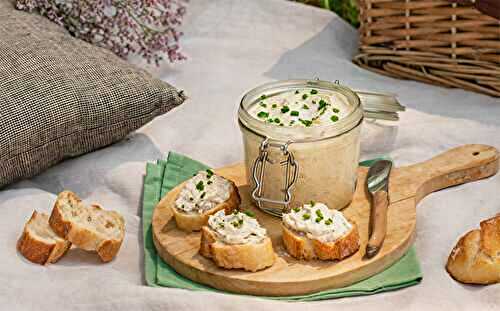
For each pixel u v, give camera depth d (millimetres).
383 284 1053
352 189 1146
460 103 1389
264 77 1477
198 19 1613
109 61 1308
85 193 1241
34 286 1063
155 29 1577
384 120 1346
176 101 1298
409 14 1437
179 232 1118
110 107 1253
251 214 1083
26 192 1203
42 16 1420
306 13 1609
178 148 1318
